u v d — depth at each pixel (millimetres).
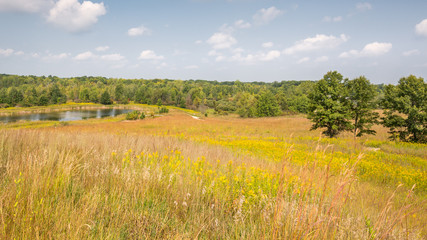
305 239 1764
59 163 2967
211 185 3283
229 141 17281
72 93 141250
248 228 2436
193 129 32656
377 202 3906
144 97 140125
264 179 3738
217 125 38875
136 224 2258
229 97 147375
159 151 5781
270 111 77812
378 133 25969
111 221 2207
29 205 1940
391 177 8102
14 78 164750
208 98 153125
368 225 2484
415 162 11391
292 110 82062
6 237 1652
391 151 14977
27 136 5227
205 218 2633
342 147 14812
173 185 3322
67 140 5527
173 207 2840
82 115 77125
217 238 2285
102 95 132625
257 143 15547
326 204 2223
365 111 22391
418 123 19281
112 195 2719
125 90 151000
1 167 2959
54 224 1895
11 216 1827
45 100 113750
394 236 2203
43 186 2359
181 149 6949
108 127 30172
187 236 2111
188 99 131875
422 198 5449
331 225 2131
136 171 3592
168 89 154750
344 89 23375
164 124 38688
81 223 1959
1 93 105438
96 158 4086
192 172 4047
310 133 27625
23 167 2879
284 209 2229
